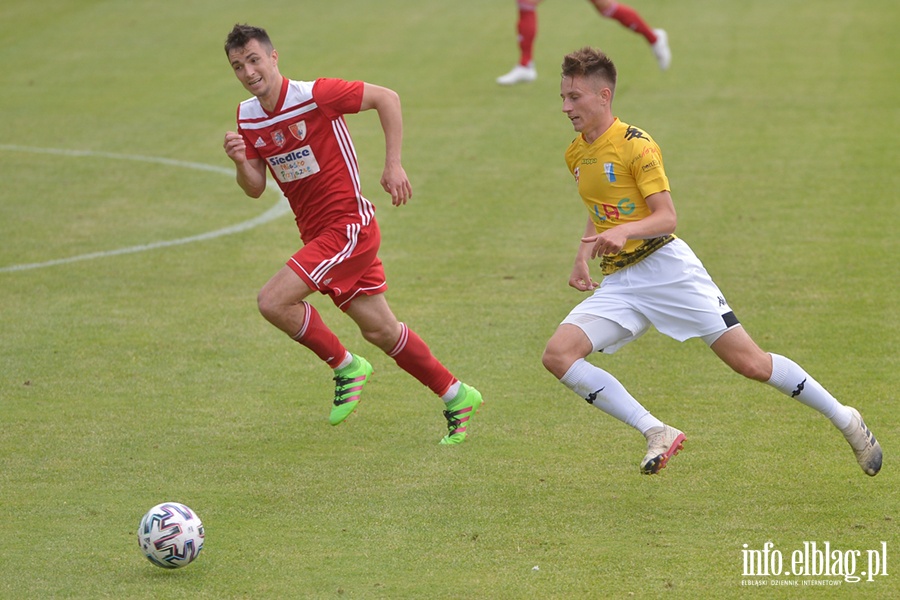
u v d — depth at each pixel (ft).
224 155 155.53
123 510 60.23
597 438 69.67
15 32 236.02
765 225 118.52
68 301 99.50
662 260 60.85
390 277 105.50
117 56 216.54
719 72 195.72
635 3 255.70
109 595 50.70
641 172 59.31
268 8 255.91
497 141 159.22
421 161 149.69
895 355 82.53
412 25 238.68
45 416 74.02
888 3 245.86
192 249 115.55
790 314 92.63
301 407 75.87
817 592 50.24
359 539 56.44
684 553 54.13
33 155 155.12
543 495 61.41
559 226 121.70
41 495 62.13
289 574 52.65
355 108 66.64
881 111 167.22
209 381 80.74
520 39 191.42
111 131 168.14
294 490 62.75
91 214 128.57
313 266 66.39
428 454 67.67
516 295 99.86
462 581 51.78
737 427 70.49
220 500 61.46
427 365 68.33
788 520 57.52
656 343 87.40
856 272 102.94
